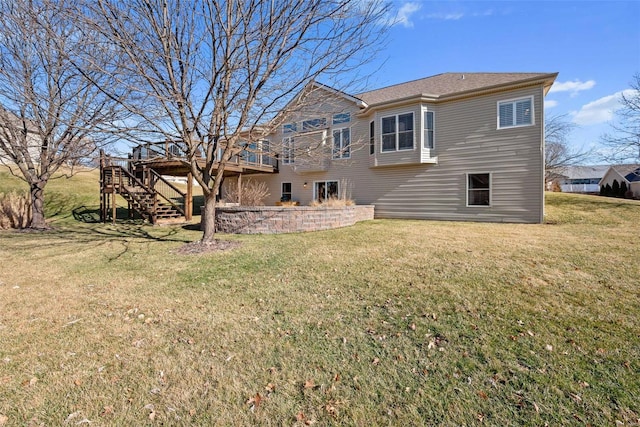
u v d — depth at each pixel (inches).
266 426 72.2
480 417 74.0
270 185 690.8
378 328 119.3
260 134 279.1
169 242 299.1
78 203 629.9
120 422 73.1
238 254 239.6
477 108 447.8
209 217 273.6
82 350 104.0
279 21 217.5
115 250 261.9
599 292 145.6
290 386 86.2
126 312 135.1
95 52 256.1
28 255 246.1
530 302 137.3
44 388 84.6
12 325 122.0
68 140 383.2
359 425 72.3
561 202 538.3
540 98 404.5
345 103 572.4
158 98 213.8
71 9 200.7
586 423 71.6
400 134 494.3
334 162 594.2
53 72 352.2
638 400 78.2
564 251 220.7
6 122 332.5
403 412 76.1
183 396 82.0
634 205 474.6
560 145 1095.6
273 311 135.6
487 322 121.1
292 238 306.7
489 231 328.5
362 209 492.4
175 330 118.5
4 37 310.0
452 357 99.0
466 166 457.7
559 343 104.9
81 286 169.8
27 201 446.9
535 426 71.1
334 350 104.2
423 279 170.6
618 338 106.8
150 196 507.2
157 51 215.5
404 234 315.6
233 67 220.5
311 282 172.6
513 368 92.3
